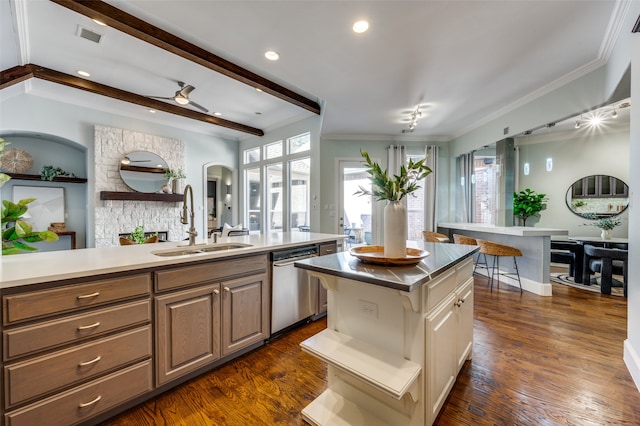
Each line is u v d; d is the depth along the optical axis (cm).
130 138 522
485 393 170
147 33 252
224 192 855
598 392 170
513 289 386
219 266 195
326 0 188
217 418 151
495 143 424
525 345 229
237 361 209
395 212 152
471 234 481
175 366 171
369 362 131
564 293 368
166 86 404
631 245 191
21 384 120
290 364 205
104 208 490
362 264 153
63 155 491
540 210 541
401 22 210
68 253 190
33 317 123
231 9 197
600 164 492
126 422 148
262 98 454
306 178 565
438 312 144
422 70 284
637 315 180
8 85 326
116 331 147
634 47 185
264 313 229
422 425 131
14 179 451
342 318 159
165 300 166
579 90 290
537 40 234
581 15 203
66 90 424
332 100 361
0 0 222
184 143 602
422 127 484
